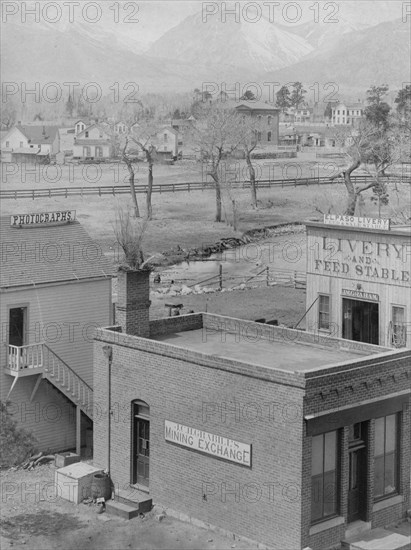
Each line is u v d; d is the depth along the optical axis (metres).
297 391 27.80
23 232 40.25
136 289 34.44
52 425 38.47
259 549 29.05
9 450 37.03
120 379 33.16
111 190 80.56
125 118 84.44
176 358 31.16
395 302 41.94
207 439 30.44
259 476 29.02
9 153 85.00
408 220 72.56
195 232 75.38
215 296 65.00
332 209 77.44
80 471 33.56
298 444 27.88
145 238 74.31
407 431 31.53
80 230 41.88
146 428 32.75
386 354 30.45
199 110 83.81
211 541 29.64
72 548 29.34
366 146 78.81
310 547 28.30
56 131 85.75
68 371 37.88
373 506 30.55
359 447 30.12
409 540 29.59
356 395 29.38
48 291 38.06
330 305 44.59
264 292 65.06
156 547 29.31
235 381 29.47
